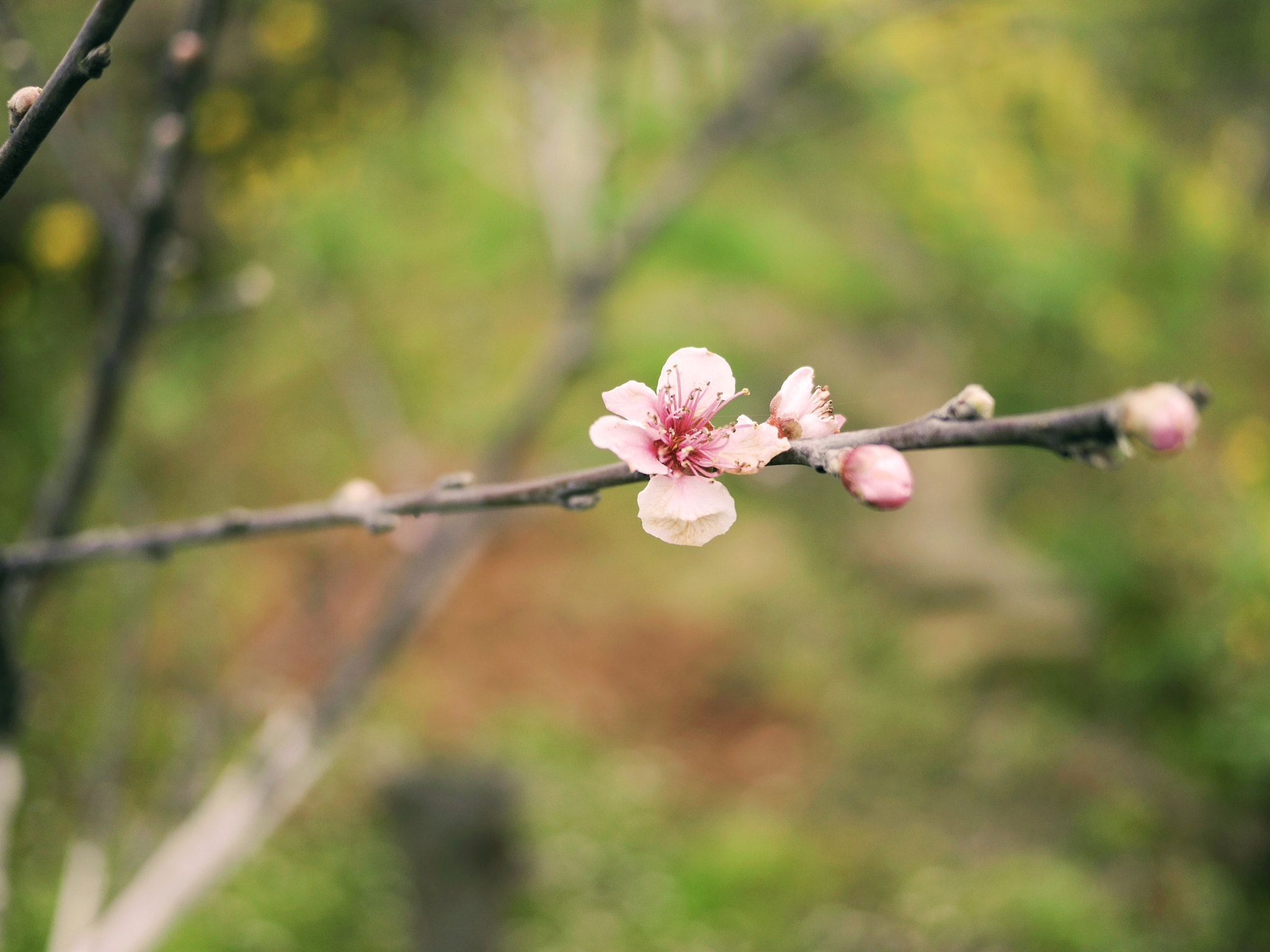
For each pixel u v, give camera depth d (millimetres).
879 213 10469
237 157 6641
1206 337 11781
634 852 6867
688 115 4707
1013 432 1028
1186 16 5465
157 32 6684
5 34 1995
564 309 4266
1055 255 10430
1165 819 7066
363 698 3623
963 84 10148
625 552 8906
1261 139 13008
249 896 6258
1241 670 7695
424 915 5098
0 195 1163
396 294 9203
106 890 3535
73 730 6434
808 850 6941
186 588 4934
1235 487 9164
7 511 7375
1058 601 8594
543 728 7617
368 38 6977
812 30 4160
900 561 8758
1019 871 6633
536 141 4512
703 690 8125
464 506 1438
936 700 8000
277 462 8516
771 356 8828
